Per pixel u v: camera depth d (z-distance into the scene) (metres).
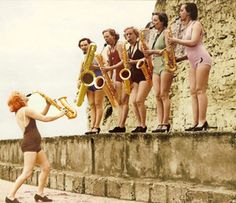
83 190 9.44
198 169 7.18
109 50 9.91
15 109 7.90
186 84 18.22
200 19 17.64
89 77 9.87
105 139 9.21
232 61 15.80
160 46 8.57
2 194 9.56
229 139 6.71
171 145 7.69
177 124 18.56
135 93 9.33
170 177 7.70
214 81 16.47
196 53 7.68
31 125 7.80
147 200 7.88
